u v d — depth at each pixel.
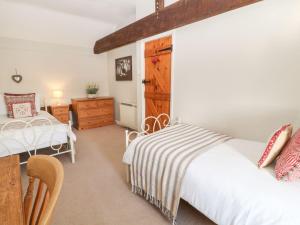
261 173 1.17
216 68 2.17
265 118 1.83
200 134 2.04
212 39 2.16
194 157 1.43
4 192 0.74
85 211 1.65
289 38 1.60
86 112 4.29
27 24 3.54
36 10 3.35
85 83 4.74
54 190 0.61
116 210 1.67
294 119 1.64
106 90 5.13
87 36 4.32
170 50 2.72
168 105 2.93
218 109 2.22
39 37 3.88
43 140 2.35
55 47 4.16
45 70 4.13
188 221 1.53
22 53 3.80
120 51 4.37
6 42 3.61
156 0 2.50
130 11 3.51
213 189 1.15
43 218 0.53
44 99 4.18
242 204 1.01
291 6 1.56
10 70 3.73
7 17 3.27
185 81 2.58
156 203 1.63
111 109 4.70
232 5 1.75
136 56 3.60
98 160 2.69
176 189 1.40
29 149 2.26
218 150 1.53
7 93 3.41
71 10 3.43
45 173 0.80
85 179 2.18
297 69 1.58
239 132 2.05
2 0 3.00
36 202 0.83
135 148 1.81
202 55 2.30
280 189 1.01
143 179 1.73
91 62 4.74
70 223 1.51
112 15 3.70
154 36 2.95
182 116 2.71
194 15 2.08
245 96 1.96
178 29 2.55
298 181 1.06
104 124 4.64
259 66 1.81
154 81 3.11
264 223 0.92
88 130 4.26
